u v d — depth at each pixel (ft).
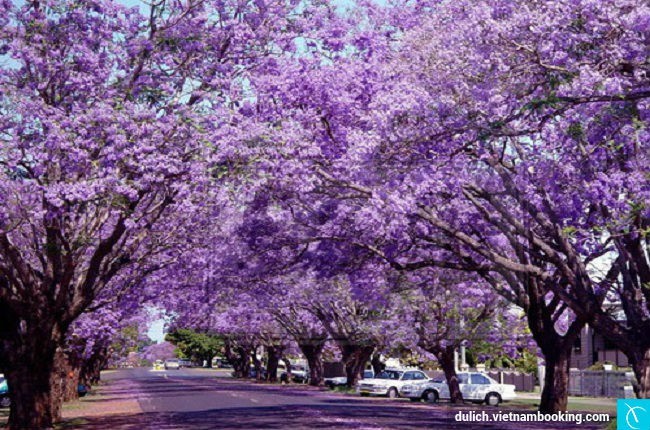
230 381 248.73
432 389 139.85
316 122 64.28
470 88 53.83
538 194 65.77
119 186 59.21
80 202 65.92
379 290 97.76
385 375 154.20
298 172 61.98
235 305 138.62
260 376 262.47
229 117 62.90
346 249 82.12
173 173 62.59
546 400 90.12
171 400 131.23
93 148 59.98
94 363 211.61
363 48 65.16
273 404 117.08
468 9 56.85
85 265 87.97
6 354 74.95
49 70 63.21
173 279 102.37
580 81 45.14
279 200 77.00
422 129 55.47
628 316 65.10
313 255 84.84
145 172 60.70
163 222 87.35
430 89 57.11
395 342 133.59
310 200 77.66
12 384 75.05
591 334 188.65
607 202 56.95
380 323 132.36
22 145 60.85
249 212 84.99
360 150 56.08
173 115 61.87
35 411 74.84
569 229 59.72
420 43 61.00
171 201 70.23
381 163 58.03
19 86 64.13
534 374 197.16
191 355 488.44
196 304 116.98
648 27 43.75
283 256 90.43
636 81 47.11
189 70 66.39
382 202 59.06
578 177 61.77
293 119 63.16
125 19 65.31
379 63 64.49
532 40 48.32
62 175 63.21
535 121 57.00
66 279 73.26
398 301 121.49
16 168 61.67
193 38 65.10
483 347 142.41
